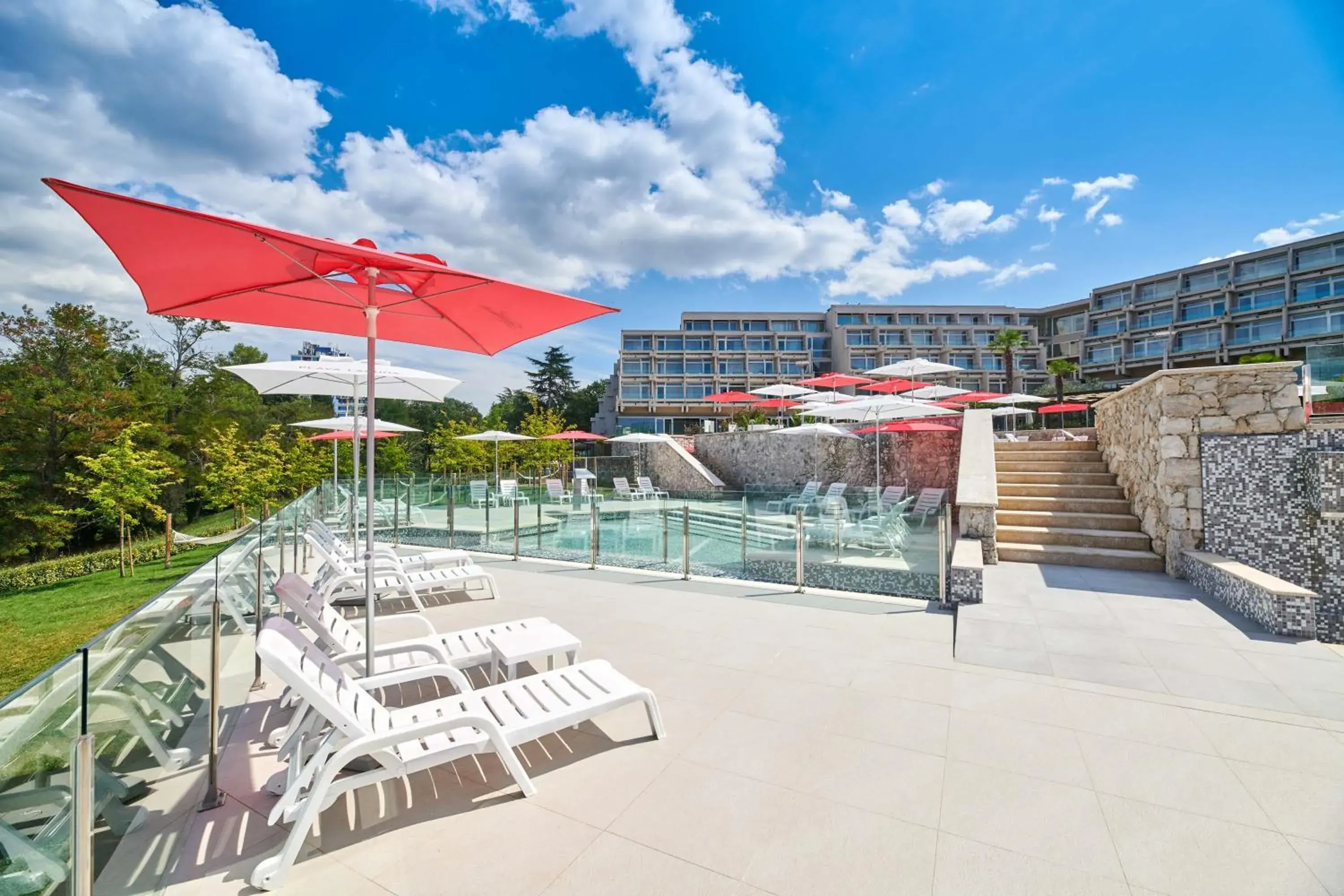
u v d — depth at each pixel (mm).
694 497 12211
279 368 6434
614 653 4867
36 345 24828
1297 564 6434
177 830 2457
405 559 7355
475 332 4391
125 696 2086
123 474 21578
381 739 2455
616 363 65000
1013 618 5551
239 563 4148
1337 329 44469
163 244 2730
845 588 7262
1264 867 2246
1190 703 3719
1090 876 2215
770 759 3127
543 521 10516
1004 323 61969
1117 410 9289
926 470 15070
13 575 20531
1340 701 3721
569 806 2723
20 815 1442
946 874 2240
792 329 64312
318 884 2230
